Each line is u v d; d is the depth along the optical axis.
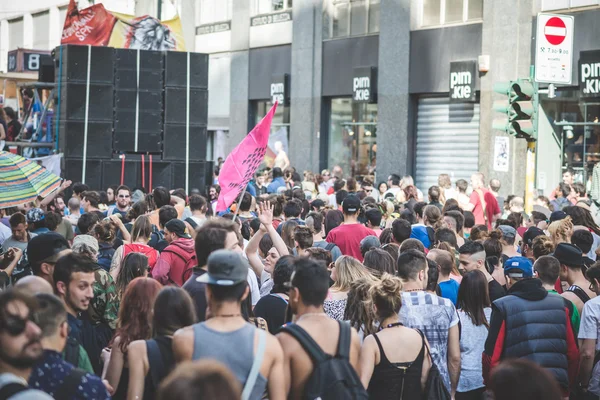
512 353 8.24
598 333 8.67
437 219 14.01
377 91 31.56
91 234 11.77
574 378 8.60
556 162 25.61
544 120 25.84
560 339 8.34
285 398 5.79
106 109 23.48
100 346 8.03
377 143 31.45
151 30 26.20
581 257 9.55
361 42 32.50
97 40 25.72
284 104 36.09
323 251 9.17
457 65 28.00
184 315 6.20
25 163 11.70
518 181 26.33
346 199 12.90
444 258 9.70
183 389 3.16
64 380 5.10
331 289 8.68
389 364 6.93
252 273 9.70
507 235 12.22
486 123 27.27
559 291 10.56
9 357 4.68
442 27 28.95
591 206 19.88
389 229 12.70
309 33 34.66
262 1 37.91
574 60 24.77
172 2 43.41
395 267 9.58
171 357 5.99
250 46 38.44
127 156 23.83
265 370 5.56
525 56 25.98
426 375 7.13
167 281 9.96
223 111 40.62
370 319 7.83
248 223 13.55
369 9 32.44
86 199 15.72
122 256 10.84
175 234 11.04
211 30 41.00
